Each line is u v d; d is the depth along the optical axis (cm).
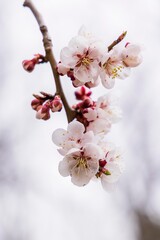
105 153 34
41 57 36
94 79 35
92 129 35
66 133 33
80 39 34
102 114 35
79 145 33
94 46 34
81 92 38
